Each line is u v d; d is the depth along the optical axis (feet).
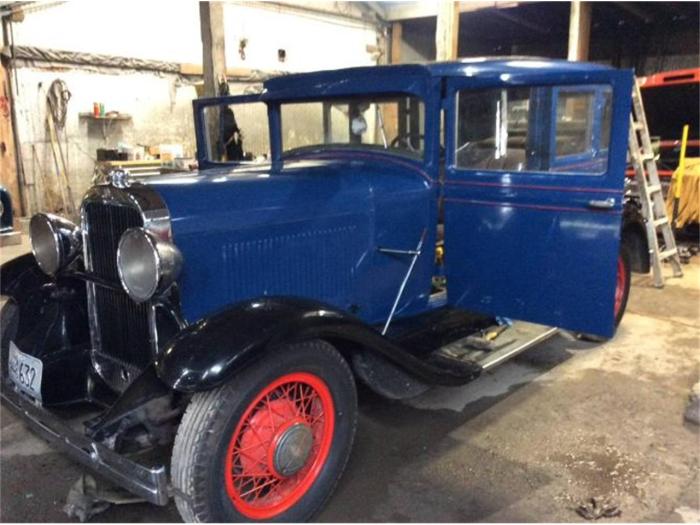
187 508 6.15
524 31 41.16
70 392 8.42
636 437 9.05
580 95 9.46
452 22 22.48
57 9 26.81
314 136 11.02
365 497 7.61
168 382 5.97
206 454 6.08
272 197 8.15
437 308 10.72
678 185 21.70
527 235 8.89
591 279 8.43
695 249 21.80
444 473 8.12
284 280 8.32
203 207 7.45
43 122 27.37
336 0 37.06
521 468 8.23
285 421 6.73
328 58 37.65
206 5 19.44
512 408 9.98
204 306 7.56
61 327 8.86
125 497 7.16
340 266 8.94
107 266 7.89
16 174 26.94
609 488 7.77
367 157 10.28
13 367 8.29
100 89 28.84
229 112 13.38
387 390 8.53
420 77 9.29
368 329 7.28
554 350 12.62
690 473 8.11
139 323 7.56
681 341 13.11
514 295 9.24
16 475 8.14
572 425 9.41
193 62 31.99
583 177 8.22
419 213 9.82
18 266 9.33
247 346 6.14
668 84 25.98
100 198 7.56
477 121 9.38
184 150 32.07
